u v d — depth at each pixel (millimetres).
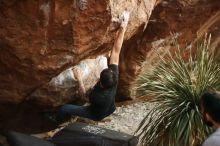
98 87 6215
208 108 3891
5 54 6668
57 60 6746
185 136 6398
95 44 6816
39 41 6500
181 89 6715
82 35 6582
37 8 6215
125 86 9391
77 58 6848
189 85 6637
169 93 6781
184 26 9062
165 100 6812
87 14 6379
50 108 7477
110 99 6188
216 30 9586
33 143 5715
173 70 6945
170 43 9148
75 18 6355
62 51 6668
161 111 6797
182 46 9336
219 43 9734
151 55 9117
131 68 9148
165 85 6844
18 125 7793
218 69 6938
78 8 6285
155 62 8883
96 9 6363
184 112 6625
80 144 6387
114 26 6754
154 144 6840
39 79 6930
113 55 6434
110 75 6055
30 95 7195
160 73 7047
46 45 6555
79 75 7031
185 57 9500
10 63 6762
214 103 3865
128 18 6922
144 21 7715
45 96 7203
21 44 6504
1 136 7684
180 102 6730
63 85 7078
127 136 6613
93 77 7312
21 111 7609
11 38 6449
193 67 7121
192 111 6531
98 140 6359
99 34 6688
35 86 7039
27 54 6605
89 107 6434
